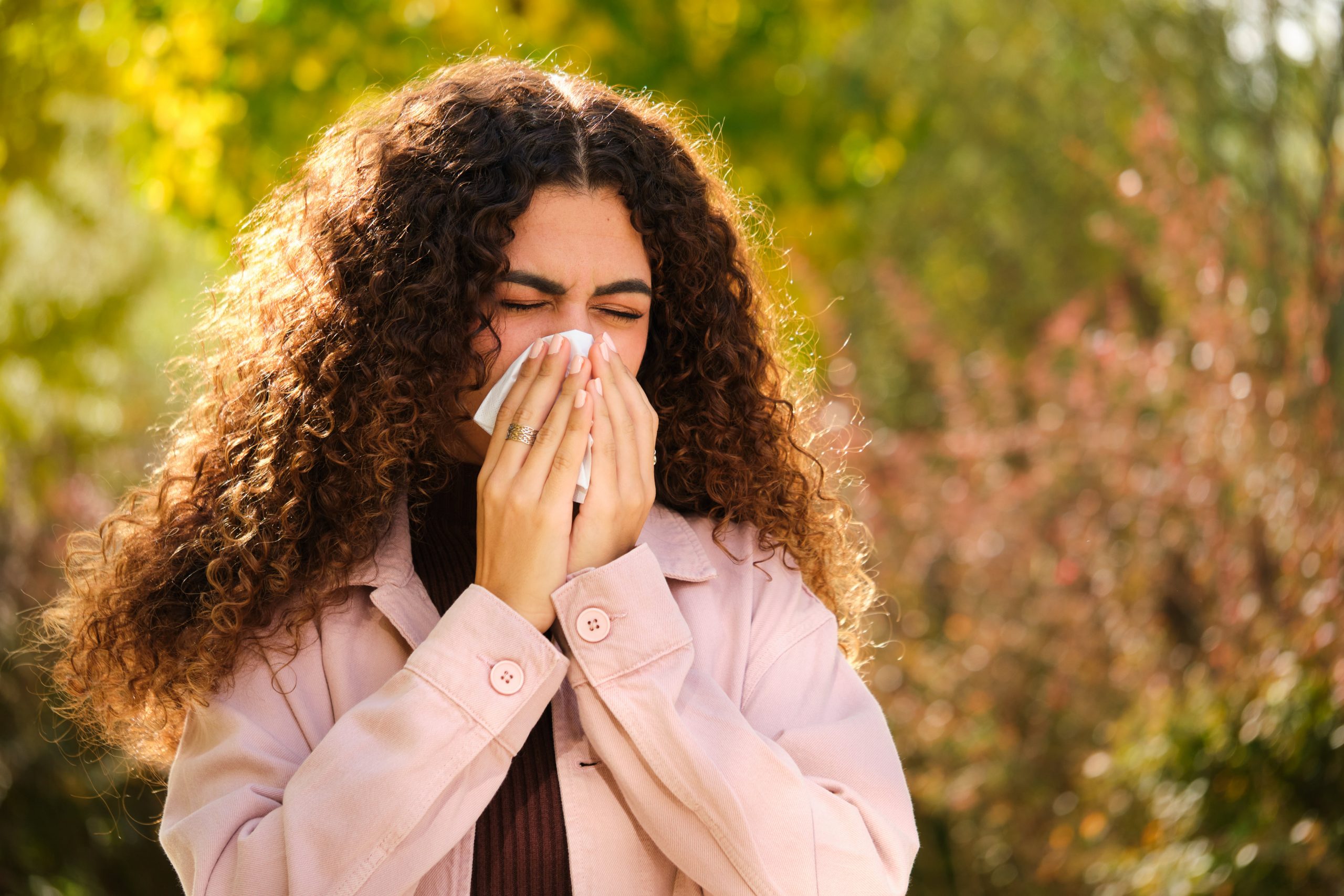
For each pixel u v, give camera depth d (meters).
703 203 1.64
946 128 9.19
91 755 5.27
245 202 5.17
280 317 1.60
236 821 1.36
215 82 5.09
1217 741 4.00
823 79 7.00
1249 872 3.58
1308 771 3.66
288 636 1.47
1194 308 5.24
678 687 1.39
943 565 6.43
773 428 1.72
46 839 5.08
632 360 1.52
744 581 1.61
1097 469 5.87
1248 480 4.50
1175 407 5.44
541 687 1.37
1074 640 5.44
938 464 6.79
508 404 1.42
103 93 5.27
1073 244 8.84
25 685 5.30
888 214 9.33
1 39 5.24
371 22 5.05
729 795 1.34
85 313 6.80
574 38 5.39
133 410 7.65
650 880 1.45
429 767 1.32
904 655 5.87
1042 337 8.02
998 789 5.30
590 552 1.43
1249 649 4.29
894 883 1.44
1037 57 8.91
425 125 1.56
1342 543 3.92
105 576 1.60
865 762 1.48
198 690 1.46
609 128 1.52
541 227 1.46
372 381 1.51
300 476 1.51
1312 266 4.43
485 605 1.38
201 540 1.53
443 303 1.47
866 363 8.55
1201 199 5.25
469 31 5.06
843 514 1.83
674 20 5.71
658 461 1.69
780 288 2.03
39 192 6.04
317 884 1.29
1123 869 4.10
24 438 6.46
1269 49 5.05
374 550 1.50
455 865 1.40
